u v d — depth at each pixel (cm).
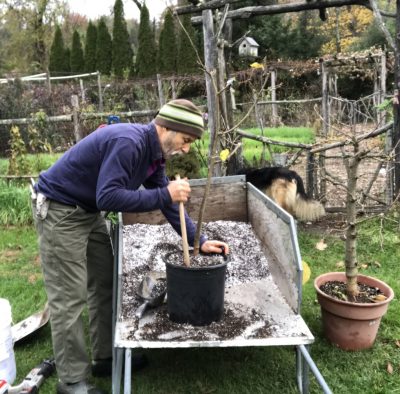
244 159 586
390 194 512
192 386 250
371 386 249
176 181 203
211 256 225
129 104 1467
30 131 754
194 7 479
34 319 308
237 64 1336
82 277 222
